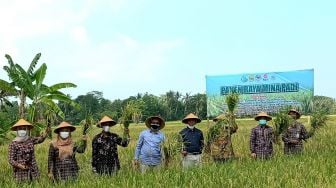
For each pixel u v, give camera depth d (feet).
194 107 259.80
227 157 42.96
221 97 78.69
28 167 34.86
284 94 79.56
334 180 30.68
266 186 29.35
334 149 50.47
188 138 41.75
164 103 261.24
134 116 39.70
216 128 43.06
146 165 39.45
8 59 66.13
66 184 33.47
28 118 63.62
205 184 30.19
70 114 137.90
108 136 38.37
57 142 35.99
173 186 29.84
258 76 79.46
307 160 38.91
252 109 79.56
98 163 37.83
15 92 66.33
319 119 49.37
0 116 58.13
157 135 39.91
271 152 44.11
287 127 46.29
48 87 67.10
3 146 74.08
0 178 39.52
